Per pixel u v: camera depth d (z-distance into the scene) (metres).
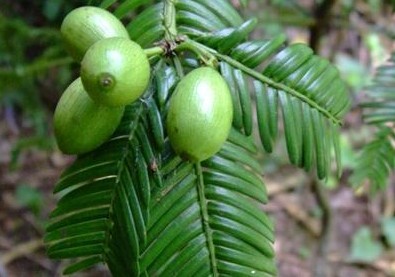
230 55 0.25
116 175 0.25
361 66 0.89
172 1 0.27
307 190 0.89
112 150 0.25
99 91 0.20
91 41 0.23
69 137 0.22
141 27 0.26
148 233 0.25
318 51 0.54
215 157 0.26
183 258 0.26
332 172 0.85
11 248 0.78
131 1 0.28
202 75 0.21
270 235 0.27
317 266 0.69
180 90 0.21
